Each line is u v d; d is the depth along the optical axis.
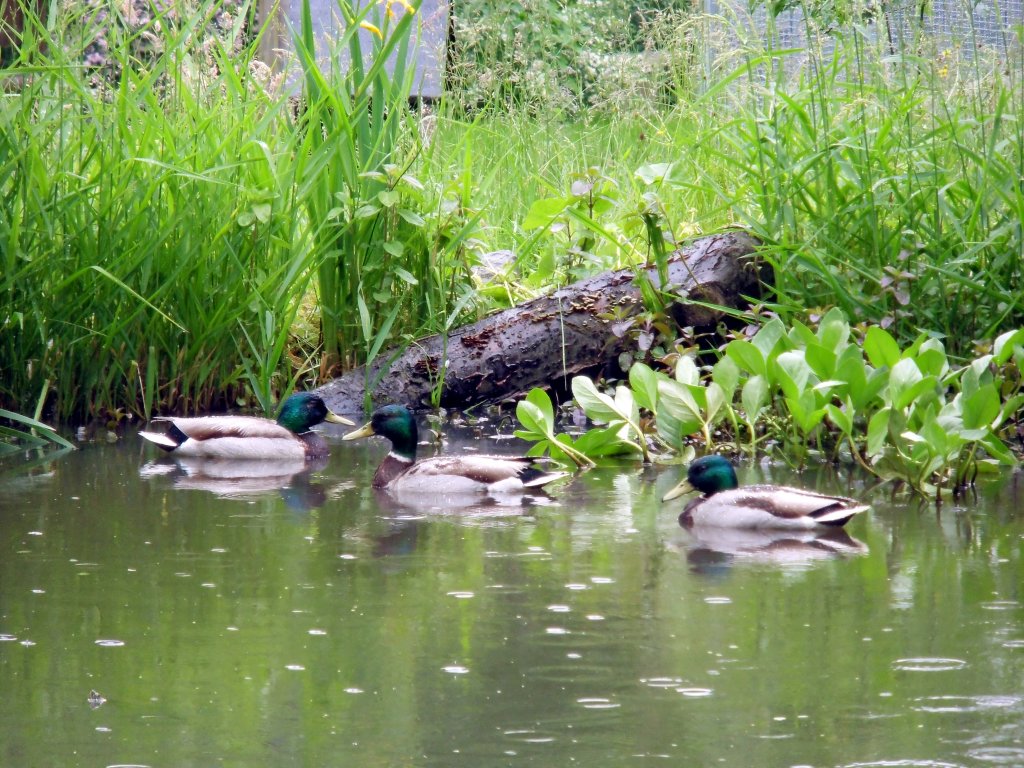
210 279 12.93
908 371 10.30
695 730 5.50
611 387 13.43
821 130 13.37
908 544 8.31
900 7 12.63
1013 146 12.20
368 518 9.07
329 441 12.23
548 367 13.39
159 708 5.73
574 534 8.62
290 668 6.18
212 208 12.72
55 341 12.43
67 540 8.38
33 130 12.03
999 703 5.73
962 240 11.92
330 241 12.92
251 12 15.44
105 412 12.75
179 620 6.82
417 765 5.21
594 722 5.58
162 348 12.86
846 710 5.68
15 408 12.48
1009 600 7.12
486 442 11.95
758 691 5.89
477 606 7.07
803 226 12.84
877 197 12.38
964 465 9.91
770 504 8.72
